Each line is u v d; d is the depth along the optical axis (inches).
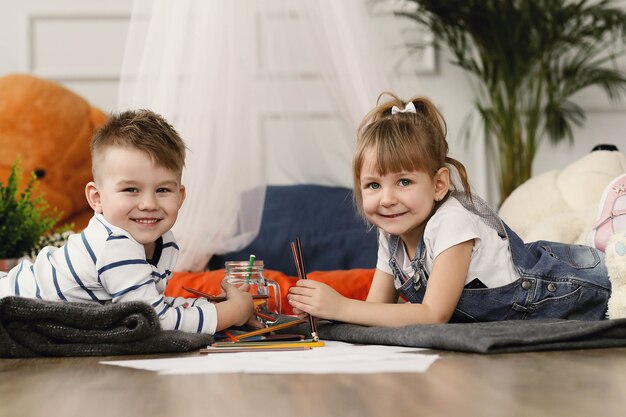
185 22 79.7
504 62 129.1
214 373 40.5
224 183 86.0
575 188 97.3
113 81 135.6
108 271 52.9
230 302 57.3
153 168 54.9
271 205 114.0
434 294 56.7
